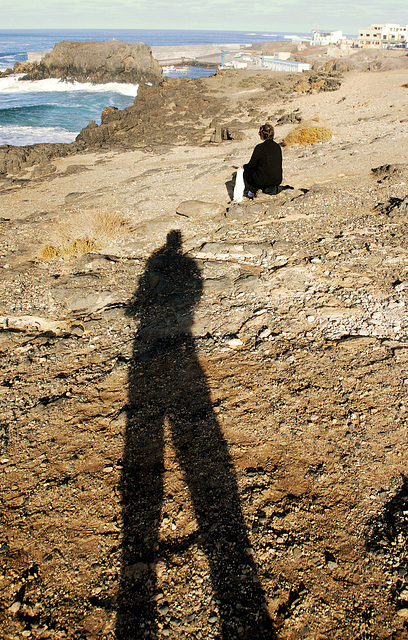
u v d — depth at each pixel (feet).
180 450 10.19
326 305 15.47
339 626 6.66
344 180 30.81
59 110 139.85
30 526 8.75
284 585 7.27
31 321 17.40
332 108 77.46
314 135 52.01
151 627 6.89
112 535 8.43
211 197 31.96
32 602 7.43
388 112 64.85
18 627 7.11
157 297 17.70
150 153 65.31
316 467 9.40
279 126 70.38
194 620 6.91
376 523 8.14
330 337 13.73
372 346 13.00
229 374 12.55
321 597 7.05
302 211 25.40
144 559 7.92
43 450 10.66
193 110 92.02
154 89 105.40
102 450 10.48
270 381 12.10
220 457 9.87
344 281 16.90
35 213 35.40
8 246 26.45
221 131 68.28
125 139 77.71
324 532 8.09
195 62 470.80
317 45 345.72
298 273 17.89
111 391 12.53
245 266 19.40
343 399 11.15
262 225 24.22
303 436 10.19
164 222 26.89
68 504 9.15
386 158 36.19
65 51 211.82
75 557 8.09
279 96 94.58
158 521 8.58
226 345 13.93
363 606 6.89
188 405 11.55
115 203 33.78
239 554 7.80
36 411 11.98
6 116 126.31
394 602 6.89
